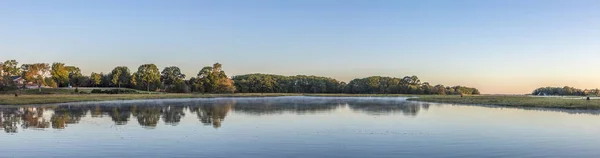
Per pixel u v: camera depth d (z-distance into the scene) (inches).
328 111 1696.6
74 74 6131.9
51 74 5167.3
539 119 1285.7
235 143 783.1
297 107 2047.2
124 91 4601.4
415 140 823.1
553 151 708.0
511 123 1152.8
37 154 675.4
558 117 1360.7
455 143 786.8
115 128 1010.1
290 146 755.4
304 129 1001.5
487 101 2647.6
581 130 981.2
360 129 1006.4
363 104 2495.1
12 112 1555.1
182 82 5590.6
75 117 1327.5
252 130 976.9
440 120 1250.0
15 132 925.2
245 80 6791.3
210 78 5753.0
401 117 1371.8
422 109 1872.5
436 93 7426.2
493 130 983.0
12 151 698.8
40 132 927.7
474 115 1465.3
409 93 7431.1
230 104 2400.3
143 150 711.1
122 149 719.1
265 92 6707.7
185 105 2224.4
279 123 1150.3
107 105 2159.2
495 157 660.1
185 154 680.4
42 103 2265.0
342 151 706.8
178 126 1058.7
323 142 797.9
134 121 1193.4
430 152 697.6
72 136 863.7
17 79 5211.6
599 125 1096.2
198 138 843.4
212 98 3873.0
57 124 1098.7
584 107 1813.5
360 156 666.8
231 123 1143.6
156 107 1980.8
